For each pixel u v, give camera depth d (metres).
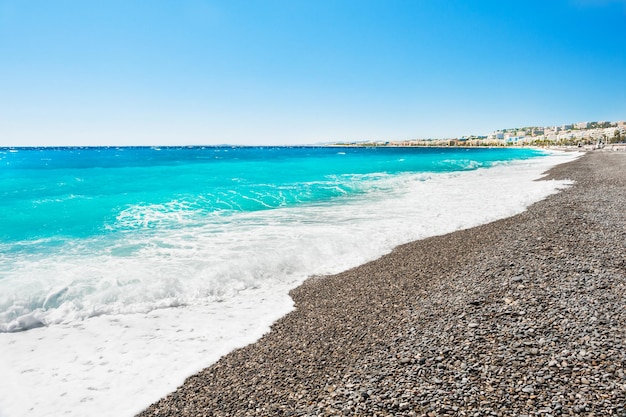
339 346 5.94
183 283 8.71
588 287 6.91
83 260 10.00
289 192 22.53
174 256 10.44
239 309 7.79
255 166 46.41
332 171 39.66
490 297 6.94
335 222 14.74
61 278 8.73
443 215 15.84
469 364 4.87
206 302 8.15
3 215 15.33
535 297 6.67
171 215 15.94
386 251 11.27
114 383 5.37
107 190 22.80
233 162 55.34
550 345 5.07
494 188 24.33
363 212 16.80
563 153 86.94
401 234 12.91
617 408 3.79
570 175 29.42
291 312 7.52
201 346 6.33
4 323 6.98
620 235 10.40
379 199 20.53
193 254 10.62
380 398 4.41
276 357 5.80
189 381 5.34
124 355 6.09
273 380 5.17
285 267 10.02
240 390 5.00
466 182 28.45
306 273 9.81
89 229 13.34
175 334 6.77
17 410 4.83
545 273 7.83
